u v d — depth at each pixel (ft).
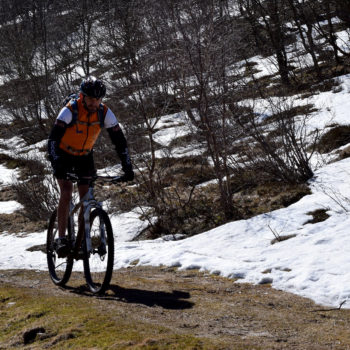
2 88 81.97
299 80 65.46
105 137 39.63
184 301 15.61
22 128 75.92
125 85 35.19
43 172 43.55
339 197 26.55
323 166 33.83
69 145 16.35
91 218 16.62
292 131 32.40
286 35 78.33
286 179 31.86
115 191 37.86
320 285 16.34
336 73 64.39
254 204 30.04
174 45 30.66
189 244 24.59
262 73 71.87
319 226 22.67
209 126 29.01
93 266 22.76
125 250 25.80
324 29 80.18
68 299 15.75
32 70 76.59
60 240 16.90
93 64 66.64
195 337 11.59
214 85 28.81
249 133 31.48
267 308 14.79
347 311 14.07
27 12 87.04
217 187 34.35
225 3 32.60
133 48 40.32
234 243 23.57
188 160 40.60
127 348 11.11
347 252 18.78
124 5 46.73
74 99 15.89
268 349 10.99
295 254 19.79
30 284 19.79
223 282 18.43
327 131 40.57
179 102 31.94
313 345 11.44
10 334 13.56
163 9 32.17
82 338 12.16
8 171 58.39
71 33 78.13
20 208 42.86
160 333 12.12
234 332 12.49
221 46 28.99
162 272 20.81
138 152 33.58
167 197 32.07
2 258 27.61
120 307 14.70
